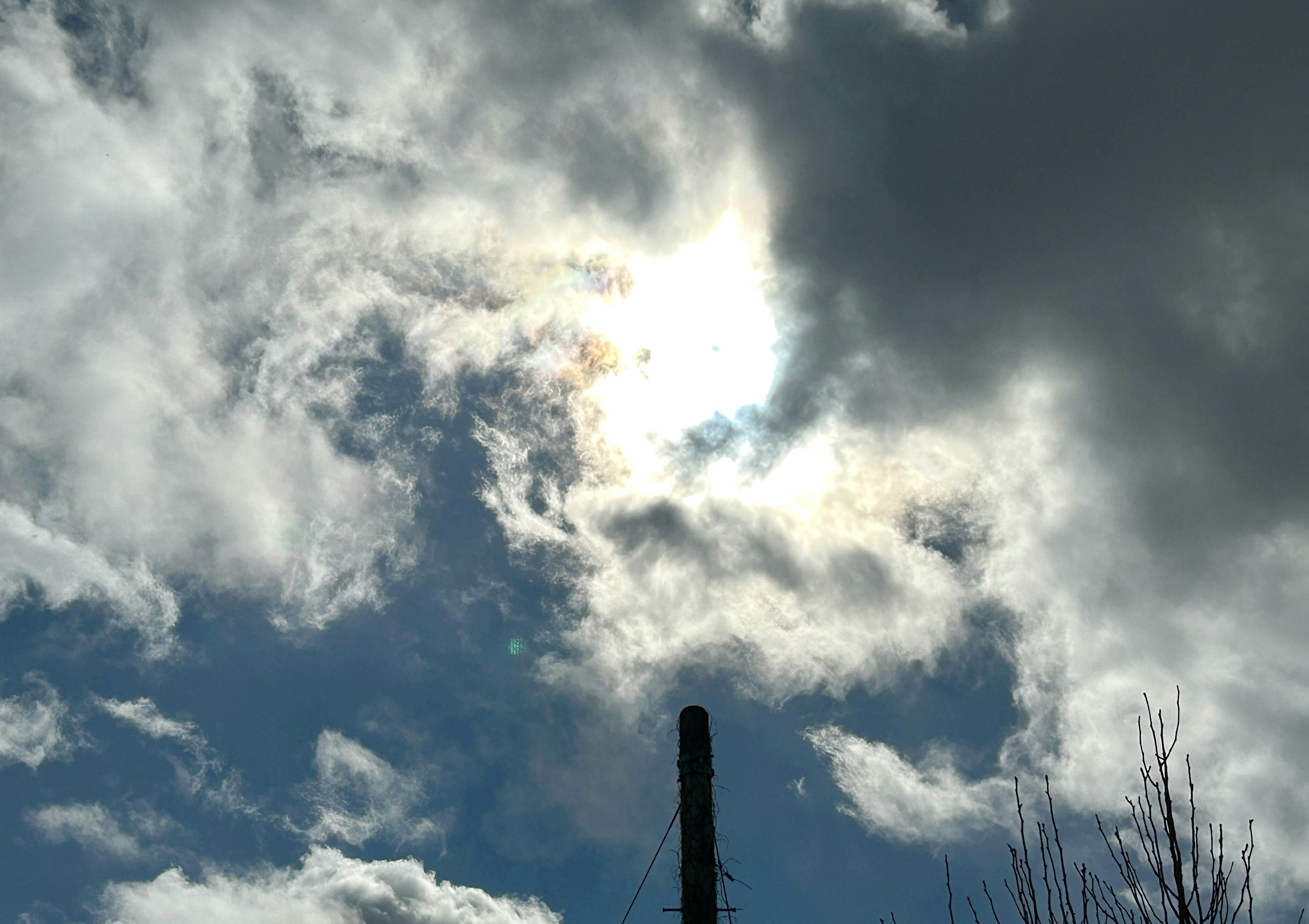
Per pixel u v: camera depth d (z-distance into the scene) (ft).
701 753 45.55
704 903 41.65
